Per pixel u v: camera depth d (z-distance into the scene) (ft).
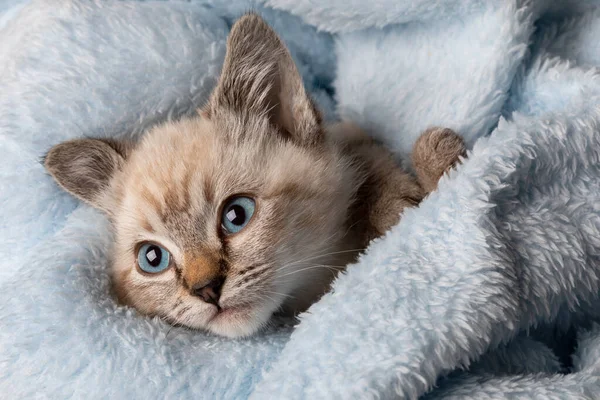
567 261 0.88
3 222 1.09
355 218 1.02
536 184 0.90
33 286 0.95
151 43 1.11
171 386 0.87
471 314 0.81
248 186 0.96
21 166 1.08
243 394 0.87
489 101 1.05
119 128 1.11
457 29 1.08
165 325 0.94
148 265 0.98
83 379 0.88
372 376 0.78
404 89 1.11
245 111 1.04
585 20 1.13
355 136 1.12
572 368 0.92
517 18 1.04
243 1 1.21
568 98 1.03
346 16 1.13
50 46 1.09
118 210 1.04
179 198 0.95
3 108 1.08
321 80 1.29
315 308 0.85
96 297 0.96
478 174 0.87
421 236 0.86
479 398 0.80
